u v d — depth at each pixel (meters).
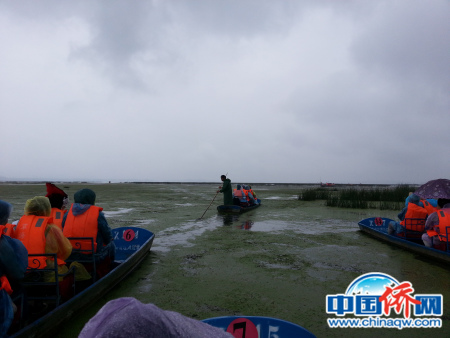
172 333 0.90
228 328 2.08
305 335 2.00
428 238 6.07
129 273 4.96
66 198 4.42
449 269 5.36
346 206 16.38
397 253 6.49
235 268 5.42
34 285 3.21
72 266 3.68
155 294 4.23
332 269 5.38
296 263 5.75
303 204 18.48
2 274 2.53
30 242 3.19
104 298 4.02
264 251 6.64
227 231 9.00
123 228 6.38
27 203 3.38
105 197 23.06
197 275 5.05
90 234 4.08
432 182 7.34
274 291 4.37
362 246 7.14
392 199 19.66
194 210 14.34
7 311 2.46
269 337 2.07
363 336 3.17
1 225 2.62
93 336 0.85
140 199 21.31
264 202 20.20
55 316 3.02
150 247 6.32
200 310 3.74
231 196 13.85
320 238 8.05
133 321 0.86
